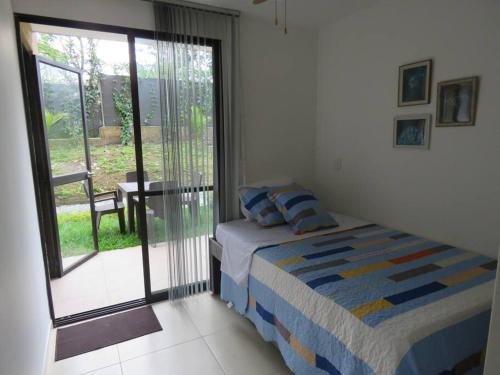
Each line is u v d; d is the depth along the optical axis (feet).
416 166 8.20
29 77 9.67
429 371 4.18
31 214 7.16
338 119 10.44
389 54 8.59
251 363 6.95
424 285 5.57
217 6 8.86
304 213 8.61
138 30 8.35
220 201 9.78
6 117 5.61
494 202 6.73
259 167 10.53
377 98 9.05
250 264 7.47
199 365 6.90
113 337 7.88
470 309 4.82
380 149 9.11
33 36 9.70
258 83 10.11
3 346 4.17
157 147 9.00
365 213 9.82
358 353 4.56
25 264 6.00
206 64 9.12
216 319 8.62
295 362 5.87
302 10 9.24
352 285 5.62
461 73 7.06
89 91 16.58
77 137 11.94
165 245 9.62
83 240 12.61
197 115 9.16
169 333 8.02
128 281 10.84
